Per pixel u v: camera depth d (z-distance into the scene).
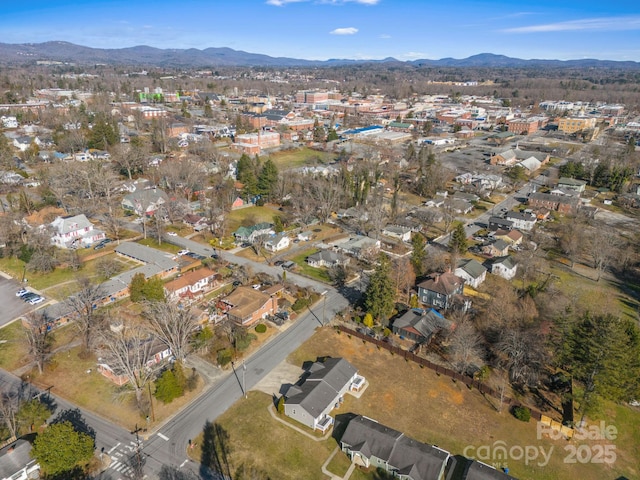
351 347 65.94
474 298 80.50
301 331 69.25
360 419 50.31
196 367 60.19
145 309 68.50
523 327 64.81
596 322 55.94
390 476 45.16
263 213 120.69
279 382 57.88
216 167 148.38
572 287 86.38
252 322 70.06
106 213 113.50
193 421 51.06
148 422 50.66
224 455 46.75
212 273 80.31
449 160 184.38
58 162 137.62
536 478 46.06
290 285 81.38
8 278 82.38
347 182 126.38
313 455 47.22
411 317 70.88
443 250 100.00
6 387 55.19
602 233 103.38
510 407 55.25
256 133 197.00
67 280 81.62
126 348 54.47
